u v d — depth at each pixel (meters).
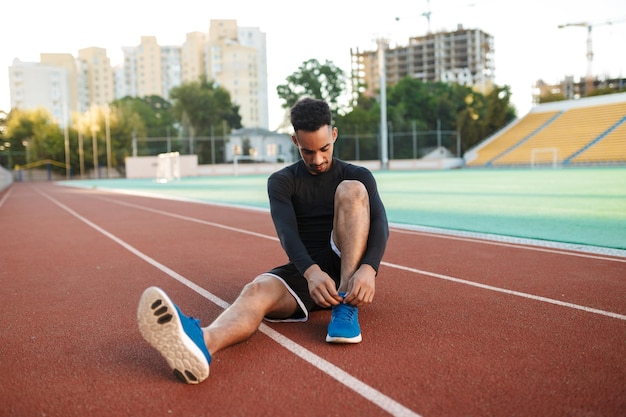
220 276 4.09
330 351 2.30
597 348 2.26
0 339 2.64
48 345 2.53
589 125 38.94
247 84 105.50
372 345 2.36
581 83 84.00
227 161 51.84
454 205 9.98
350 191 2.51
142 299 1.83
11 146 57.38
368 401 1.80
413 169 42.72
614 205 9.00
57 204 14.44
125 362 2.27
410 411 1.72
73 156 52.75
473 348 2.29
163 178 36.62
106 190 22.84
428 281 3.66
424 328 2.60
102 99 116.25
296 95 59.47
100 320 2.95
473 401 1.78
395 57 120.00
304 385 1.95
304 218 2.79
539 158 37.38
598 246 4.94
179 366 1.91
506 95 48.22
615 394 1.81
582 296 3.15
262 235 6.59
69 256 5.37
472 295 3.24
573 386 1.88
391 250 5.02
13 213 11.71
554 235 5.73
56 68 103.62
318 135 2.41
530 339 2.40
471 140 48.88
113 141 53.19
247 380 2.01
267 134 56.78
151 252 5.44
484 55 120.12
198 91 59.31
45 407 1.84
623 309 2.85
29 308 3.26
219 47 107.75
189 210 10.85
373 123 51.31
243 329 2.28
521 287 3.42
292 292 2.55
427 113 56.66
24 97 101.62
